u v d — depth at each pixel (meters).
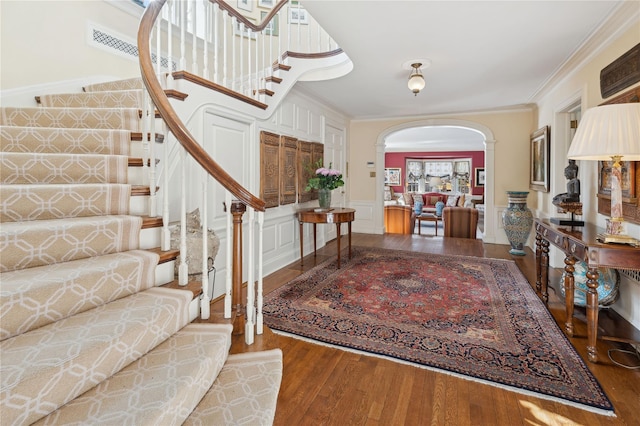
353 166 6.82
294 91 4.50
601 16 2.48
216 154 3.06
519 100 5.02
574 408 1.59
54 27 2.87
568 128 4.07
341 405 1.64
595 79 3.02
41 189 1.60
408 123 6.35
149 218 1.83
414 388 1.76
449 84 4.22
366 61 3.45
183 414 1.12
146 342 1.30
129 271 1.52
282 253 4.29
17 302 1.13
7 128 1.97
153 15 2.07
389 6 2.38
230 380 1.38
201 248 2.01
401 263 4.38
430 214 10.04
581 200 3.27
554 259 4.11
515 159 5.64
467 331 2.40
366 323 2.54
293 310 2.79
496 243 5.76
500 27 2.69
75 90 3.01
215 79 2.97
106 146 2.17
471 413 1.57
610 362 1.98
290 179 4.36
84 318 1.28
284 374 1.90
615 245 1.92
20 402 0.90
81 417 0.96
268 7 4.82
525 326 2.48
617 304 2.71
